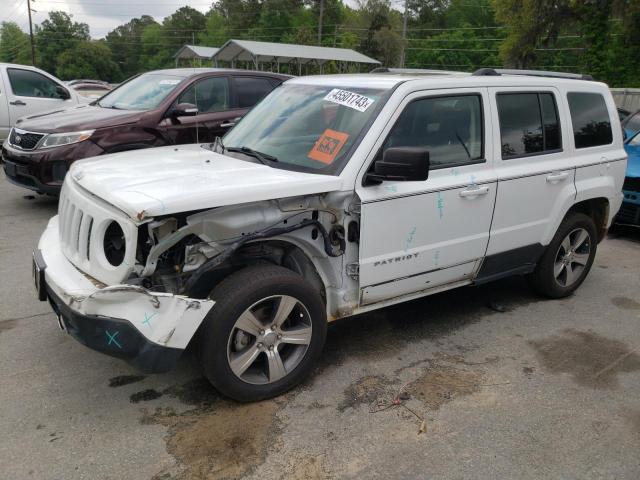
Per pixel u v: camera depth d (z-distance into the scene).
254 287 3.14
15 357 3.81
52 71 98.44
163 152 4.14
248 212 3.15
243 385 3.26
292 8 75.19
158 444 2.97
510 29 39.28
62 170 7.02
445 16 72.62
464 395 3.54
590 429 3.23
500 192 4.20
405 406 3.39
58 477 2.72
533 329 4.53
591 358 4.07
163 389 3.48
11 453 2.87
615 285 5.64
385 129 3.59
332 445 3.02
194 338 3.18
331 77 4.44
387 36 48.47
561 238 4.87
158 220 2.89
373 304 3.80
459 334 4.39
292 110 4.18
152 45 102.88
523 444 3.08
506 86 4.31
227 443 3.00
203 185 3.10
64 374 3.62
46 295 3.45
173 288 3.10
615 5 34.78
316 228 3.43
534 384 3.70
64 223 3.53
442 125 3.93
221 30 82.62
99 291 2.83
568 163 4.72
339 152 3.56
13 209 7.87
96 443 2.97
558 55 54.88
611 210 5.29
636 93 21.31
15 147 7.39
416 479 2.79
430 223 3.82
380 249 3.62
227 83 8.19
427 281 4.02
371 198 3.47
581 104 4.94
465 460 2.94
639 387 3.71
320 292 3.64
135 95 8.13
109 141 7.14
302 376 3.49
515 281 5.64
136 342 2.86
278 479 2.75
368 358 3.96
